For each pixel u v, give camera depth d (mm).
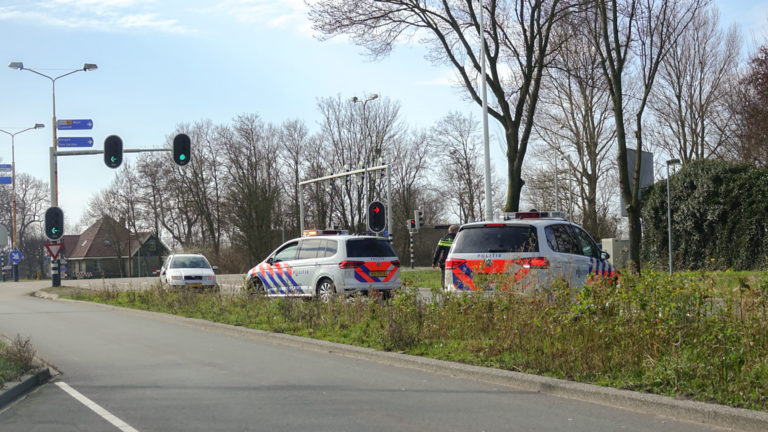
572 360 7473
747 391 6020
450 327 9875
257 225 55656
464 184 60156
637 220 19391
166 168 61812
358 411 6402
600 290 8258
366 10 21219
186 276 22656
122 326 13875
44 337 12188
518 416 6082
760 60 29109
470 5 20766
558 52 23609
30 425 6137
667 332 7328
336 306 12586
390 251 16344
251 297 15602
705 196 24781
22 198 75688
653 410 6098
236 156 58719
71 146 27484
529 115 21031
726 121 35062
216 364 9180
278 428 5852
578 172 39500
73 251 84875
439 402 6699
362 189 57750
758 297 7461
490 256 10711
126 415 6434
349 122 58188
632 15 18734
